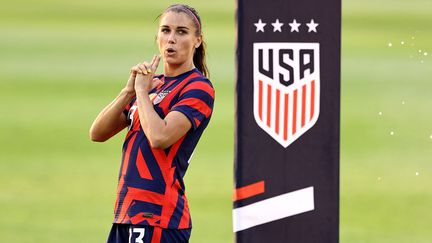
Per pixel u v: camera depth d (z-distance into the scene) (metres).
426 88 69.12
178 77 14.66
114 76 77.75
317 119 11.34
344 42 104.06
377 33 114.50
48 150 46.19
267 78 11.27
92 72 80.00
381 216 32.34
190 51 14.73
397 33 115.25
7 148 46.47
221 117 57.72
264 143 11.33
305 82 11.30
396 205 34.22
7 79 74.88
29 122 54.94
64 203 34.12
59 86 71.44
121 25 122.31
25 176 39.50
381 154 45.41
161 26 14.76
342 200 35.22
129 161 14.34
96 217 31.80
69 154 45.25
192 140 14.42
